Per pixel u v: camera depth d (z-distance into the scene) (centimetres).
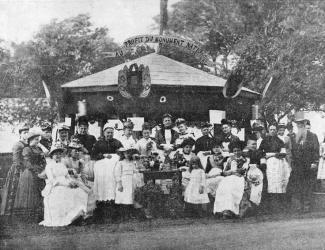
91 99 800
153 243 732
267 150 869
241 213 825
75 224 751
